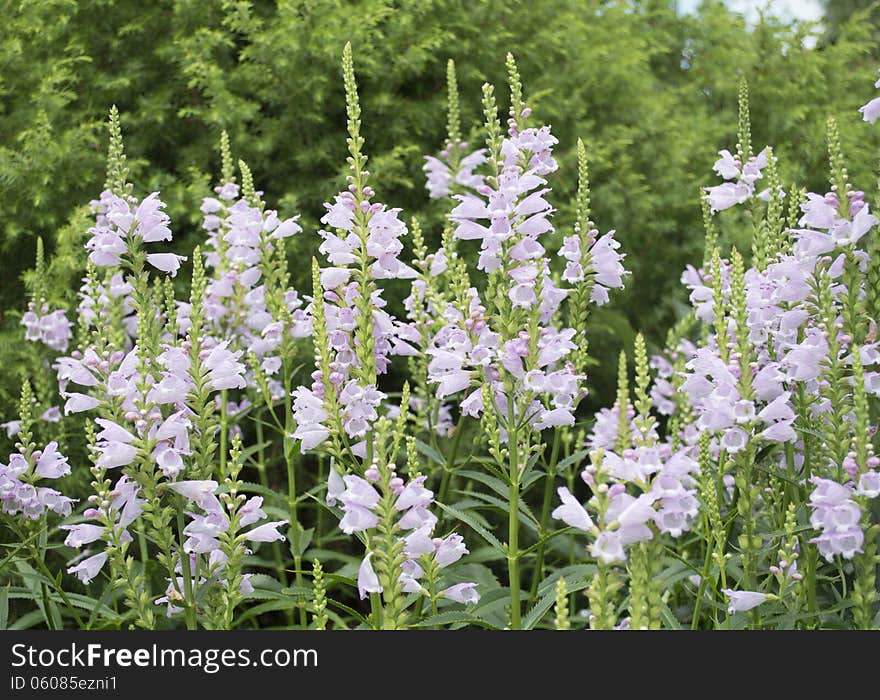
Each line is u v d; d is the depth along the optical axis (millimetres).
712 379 4680
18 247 9445
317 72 9570
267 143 9508
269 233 6145
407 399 4051
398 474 8172
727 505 5418
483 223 5438
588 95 11484
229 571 4512
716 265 4473
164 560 4527
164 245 9430
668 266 11555
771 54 13133
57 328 7305
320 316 4617
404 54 9992
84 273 8883
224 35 10141
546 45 11117
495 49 10750
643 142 11719
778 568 4539
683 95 13633
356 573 6652
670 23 14625
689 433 6156
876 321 4734
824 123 12164
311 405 4648
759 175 5695
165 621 6199
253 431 9023
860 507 3979
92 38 10086
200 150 9883
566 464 5746
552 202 10703
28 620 5695
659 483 3539
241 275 6309
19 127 9438
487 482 5184
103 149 9547
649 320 11398
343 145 9953
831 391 4363
